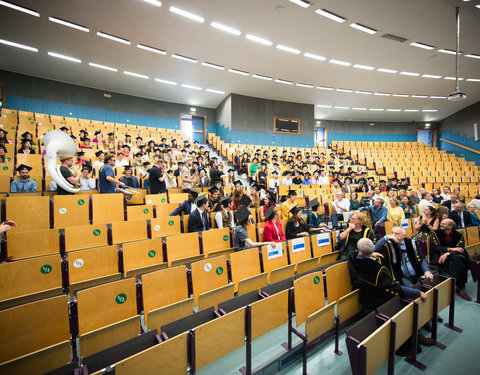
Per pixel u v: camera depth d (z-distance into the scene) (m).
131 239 3.91
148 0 6.84
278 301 2.28
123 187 5.28
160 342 1.73
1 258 2.92
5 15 7.44
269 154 13.30
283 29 8.12
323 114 19.05
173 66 10.88
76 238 3.40
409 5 6.96
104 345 1.96
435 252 3.89
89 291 2.14
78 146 8.36
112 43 8.98
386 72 11.51
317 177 9.88
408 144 19.20
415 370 2.25
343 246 3.77
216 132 16.95
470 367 2.29
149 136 12.81
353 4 6.93
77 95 13.07
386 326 1.90
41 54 9.85
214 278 2.91
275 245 3.48
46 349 1.67
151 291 2.49
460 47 9.23
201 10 7.22
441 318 3.00
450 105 16.77
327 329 2.38
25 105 11.79
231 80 12.55
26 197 3.74
